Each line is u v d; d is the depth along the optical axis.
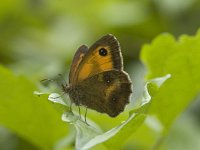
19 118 0.26
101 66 0.24
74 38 0.37
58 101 0.22
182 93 0.25
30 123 0.26
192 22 0.37
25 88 0.25
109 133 0.20
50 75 0.33
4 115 0.26
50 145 0.27
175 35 0.37
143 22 0.36
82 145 0.20
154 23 0.37
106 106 0.24
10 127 0.26
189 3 0.37
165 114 0.26
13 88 0.25
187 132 0.32
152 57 0.26
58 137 0.26
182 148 0.32
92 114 0.25
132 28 0.37
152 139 0.28
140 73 0.34
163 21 0.37
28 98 0.25
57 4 0.40
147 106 0.21
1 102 0.26
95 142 0.20
